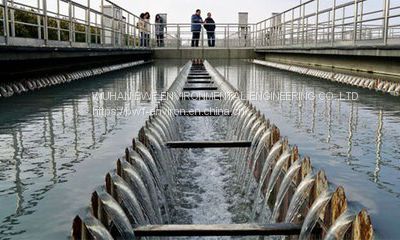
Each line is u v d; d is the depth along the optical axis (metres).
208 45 42.69
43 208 4.93
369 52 13.99
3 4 11.23
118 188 4.26
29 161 6.66
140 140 6.14
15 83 14.94
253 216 5.94
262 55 42.53
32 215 4.76
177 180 7.24
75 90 16.19
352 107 11.97
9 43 11.71
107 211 3.83
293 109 11.87
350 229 3.43
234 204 6.34
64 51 17.02
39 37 14.59
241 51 42.50
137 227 4.15
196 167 7.85
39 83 16.72
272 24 35.47
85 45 18.97
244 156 7.44
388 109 11.53
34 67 17.56
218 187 6.96
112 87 17.66
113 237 3.88
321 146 7.70
